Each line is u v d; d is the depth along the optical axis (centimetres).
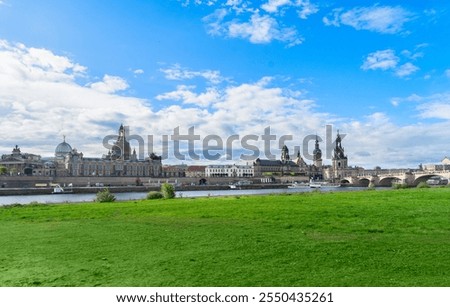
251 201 4447
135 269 1520
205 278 1402
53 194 16150
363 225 2483
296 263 1577
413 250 1767
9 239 2178
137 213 3416
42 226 2709
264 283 1343
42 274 1471
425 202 3888
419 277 1382
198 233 2256
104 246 1942
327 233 2231
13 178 19312
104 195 5572
